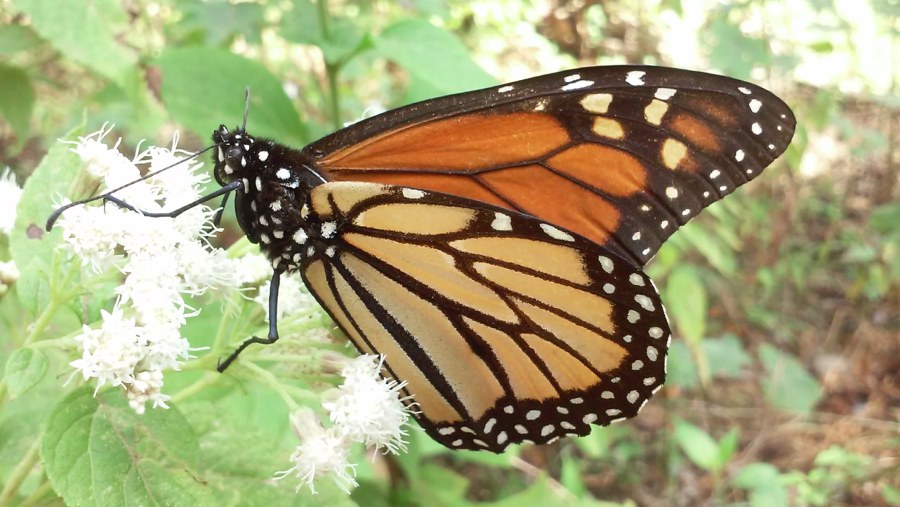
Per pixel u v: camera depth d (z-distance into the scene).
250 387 0.21
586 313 0.19
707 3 0.38
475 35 0.38
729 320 0.41
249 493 0.18
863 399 0.40
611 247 0.19
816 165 0.49
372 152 0.19
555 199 0.19
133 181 0.17
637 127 0.18
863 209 0.46
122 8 0.21
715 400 0.37
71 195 0.17
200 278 0.18
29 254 0.17
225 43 0.26
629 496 0.33
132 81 0.22
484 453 0.24
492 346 0.19
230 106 0.22
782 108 0.18
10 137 0.29
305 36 0.23
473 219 0.18
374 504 0.23
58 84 0.25
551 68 0.38
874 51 0.43
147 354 0.17
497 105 0.18
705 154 0.18
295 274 0.19
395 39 0.21
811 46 0.36
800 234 0.45
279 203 0.18
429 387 0.19
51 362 0.19
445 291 0.19
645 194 0.18
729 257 0.38
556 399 0.19
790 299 0.43
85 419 0.16
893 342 0.42
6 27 0.23
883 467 0.33
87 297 0.17
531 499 0.24
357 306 0.18
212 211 0.18
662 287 0.32
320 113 0.32
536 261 0.18
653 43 0.38
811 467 0.35
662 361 0.19
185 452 0.16
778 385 0.37
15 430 0.18
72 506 0.16
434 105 0.18
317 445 0.17
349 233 0.18
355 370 0.18
